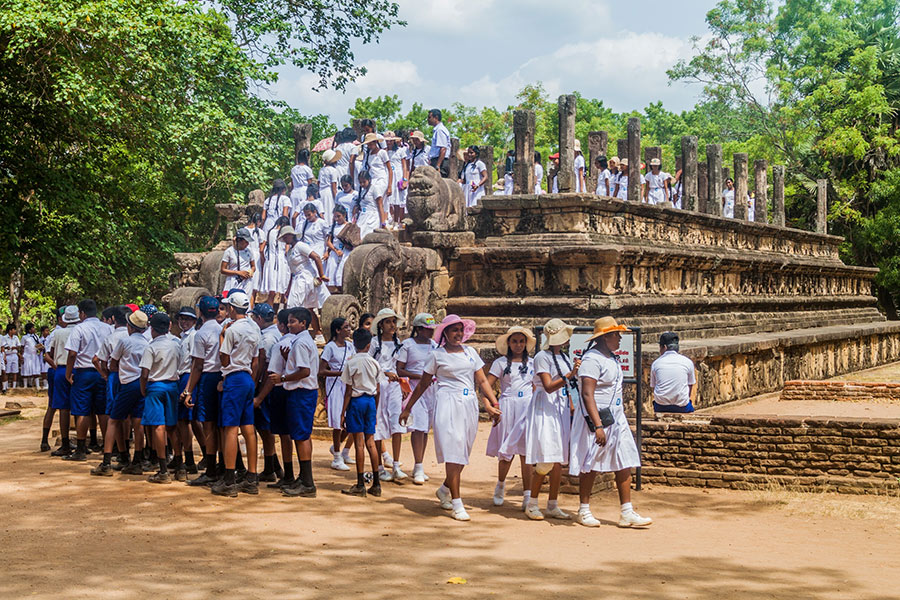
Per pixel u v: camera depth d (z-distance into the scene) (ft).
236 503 30.81
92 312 41.11
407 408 31.81
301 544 25.57
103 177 82.58
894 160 140.77
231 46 74.69
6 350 86.48
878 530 29.22
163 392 34.12
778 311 92.99
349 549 25.17
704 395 56.29
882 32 149.89
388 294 54.03
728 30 154.10
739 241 92.48
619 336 29.73
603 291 59.82
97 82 66.49
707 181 94.32
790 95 148.97
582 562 24.32
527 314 60.85
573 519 30.63
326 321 49.49
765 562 24.61
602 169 75.25
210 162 80.89
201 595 20.24
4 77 71.15
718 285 80.43
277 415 33.58
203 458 36.17
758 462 36.60
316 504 31.30
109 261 89.25
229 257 55.67
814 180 144.97
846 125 139.03
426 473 39.78
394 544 26.03
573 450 29.81
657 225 73.82
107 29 63.87
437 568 23.30
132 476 35.73
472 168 75.36
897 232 130.21
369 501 32.45
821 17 150.82
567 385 30.22
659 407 41.96
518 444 31.55
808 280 105.40
